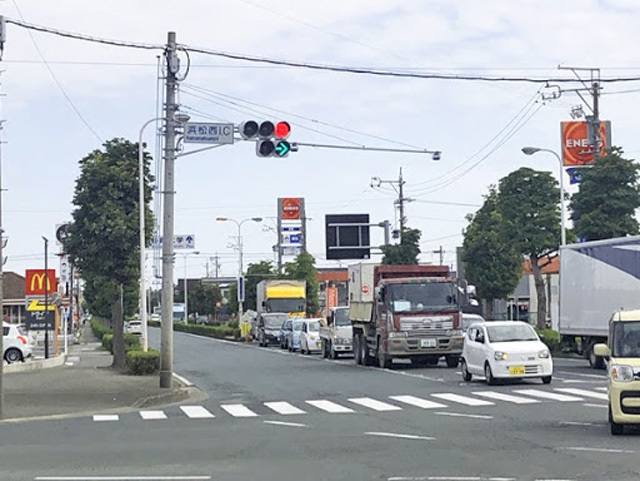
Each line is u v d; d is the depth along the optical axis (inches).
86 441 614.2
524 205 1833.2
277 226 3408.0
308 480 451.2
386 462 505.7
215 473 474.3
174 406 903.1
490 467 482.9
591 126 1777.8
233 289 4170.8
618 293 1243.8
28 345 1724.9
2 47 807.7
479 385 1031.6
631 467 477.4
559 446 555.2
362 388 1048.2
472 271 2097.7
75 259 1332.4
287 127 965.2
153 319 5000.0
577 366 1355.8
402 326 1316.4
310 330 1994.3
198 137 1011.3
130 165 1322.6
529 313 2625.5
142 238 1298.0
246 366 1556.3
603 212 1593.3
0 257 801.6
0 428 708.7
